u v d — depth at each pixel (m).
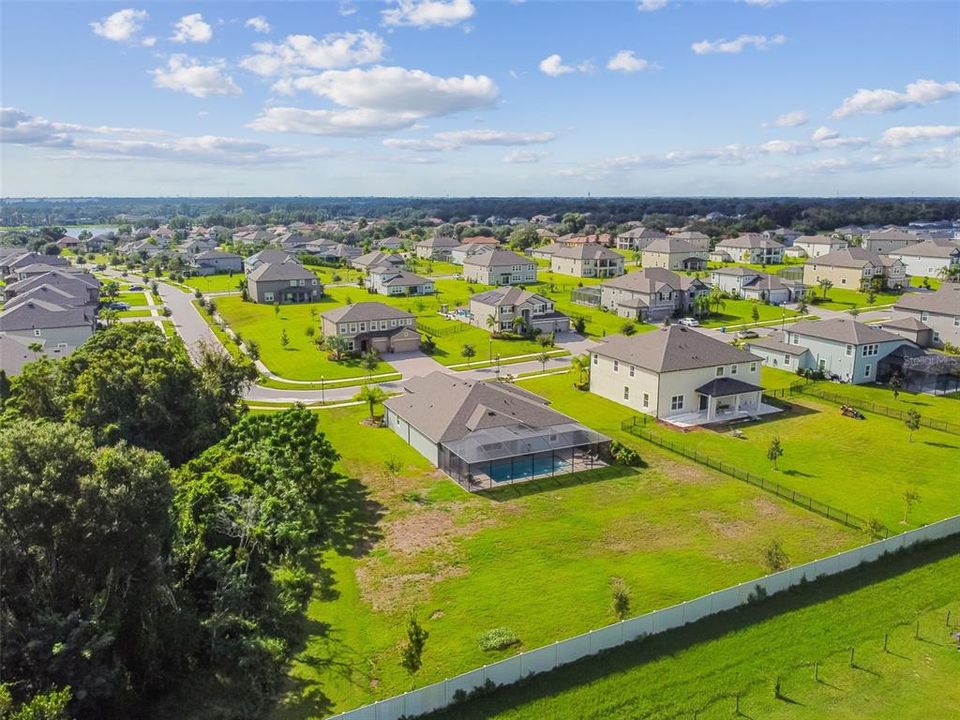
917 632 31.50
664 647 30.36
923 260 162.62
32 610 25.72
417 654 27.72
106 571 26.44
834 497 46.31
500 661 28.11
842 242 190.00
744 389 64.44
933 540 39.72
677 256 170.88
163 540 29.05
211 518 33.53
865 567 36.91
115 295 142.25
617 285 123.69
